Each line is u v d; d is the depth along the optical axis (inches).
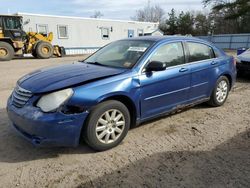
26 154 136.7
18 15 762.2
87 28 1032.2
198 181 113.6
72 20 983.6
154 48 161.8
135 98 147.6
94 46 1068.5
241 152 138.9
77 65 166.9
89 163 128.6
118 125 143.5
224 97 218.7
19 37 709.3
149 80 152.9
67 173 120.2
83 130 132.4
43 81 135.2
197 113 200.7
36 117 121.1
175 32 1943.9
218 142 151.3
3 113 197.9
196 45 191.0
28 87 133.5
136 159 132.3
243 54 351.3
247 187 109.4
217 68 203.8
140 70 150.7
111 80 138.2
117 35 1136.2
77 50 1021.2
